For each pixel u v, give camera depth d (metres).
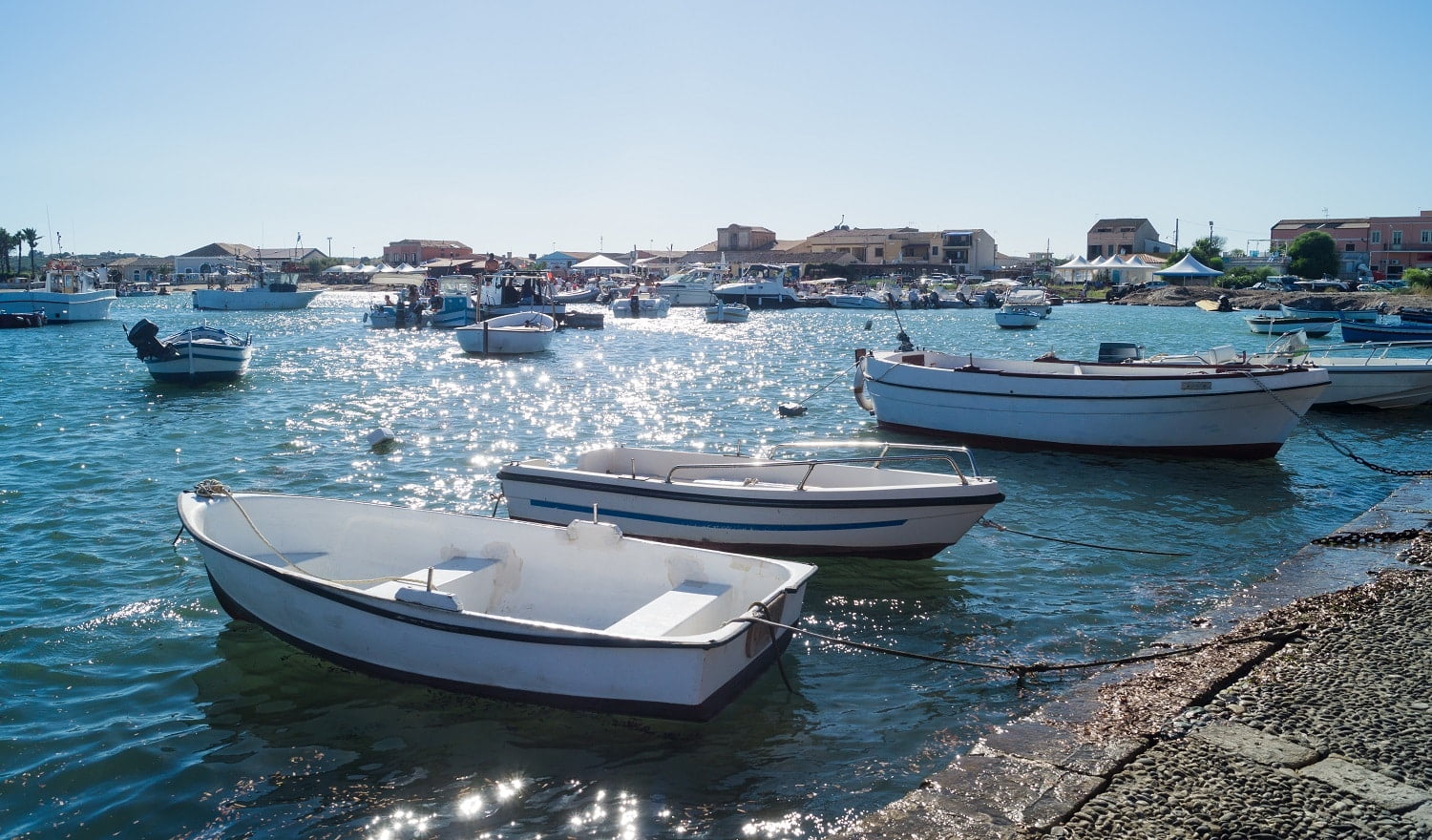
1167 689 7.20
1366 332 37.00
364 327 58.56
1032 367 21.23
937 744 7.37
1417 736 6.38
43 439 20.55
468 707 7.96
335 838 6.32
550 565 9.30
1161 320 68.25
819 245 129.88
